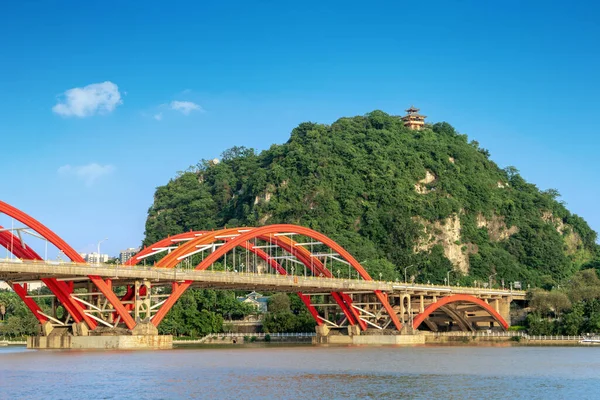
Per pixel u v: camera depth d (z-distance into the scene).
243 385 78.94
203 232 139.50
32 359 105.94
